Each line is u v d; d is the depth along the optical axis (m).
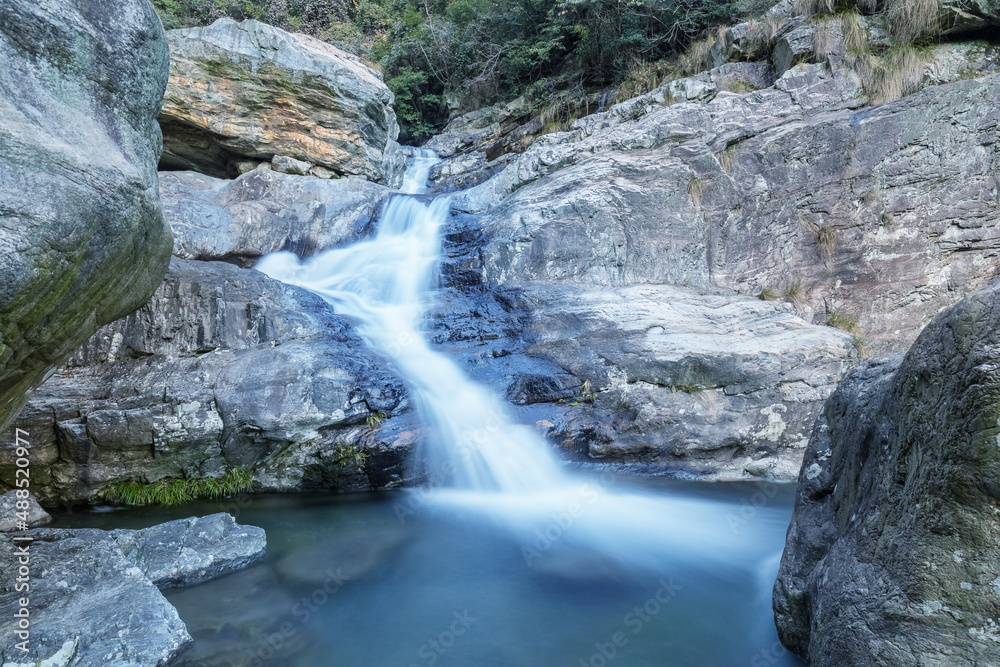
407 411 6.83
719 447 6.96
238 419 6.34
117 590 3.76
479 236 9.32
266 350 6.84
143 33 3.22
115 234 2.76
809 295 8.18
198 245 8.82
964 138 7.75
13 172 2.16
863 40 8.91
